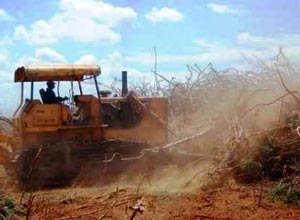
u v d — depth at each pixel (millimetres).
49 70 14031
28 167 13359
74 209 9695
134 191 11336
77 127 14312
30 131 14023
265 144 11797
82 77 14375
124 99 15242
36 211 9523
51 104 14188
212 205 9617
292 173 11117
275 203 9609
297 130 11570
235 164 11758
